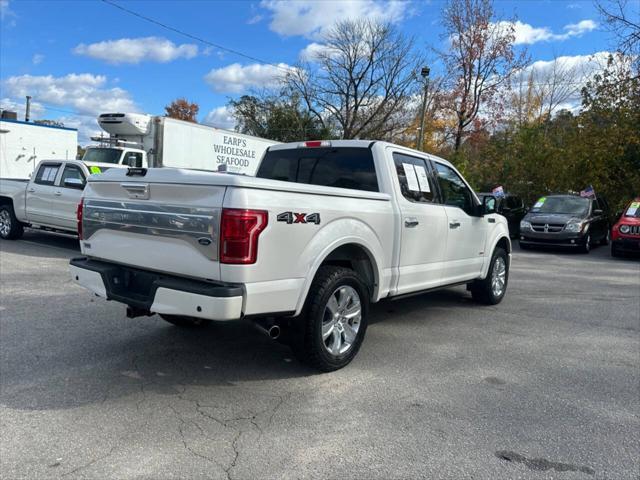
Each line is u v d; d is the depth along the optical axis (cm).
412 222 527
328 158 556
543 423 363
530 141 2312
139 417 352
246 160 1903
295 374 439
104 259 447
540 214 1595
